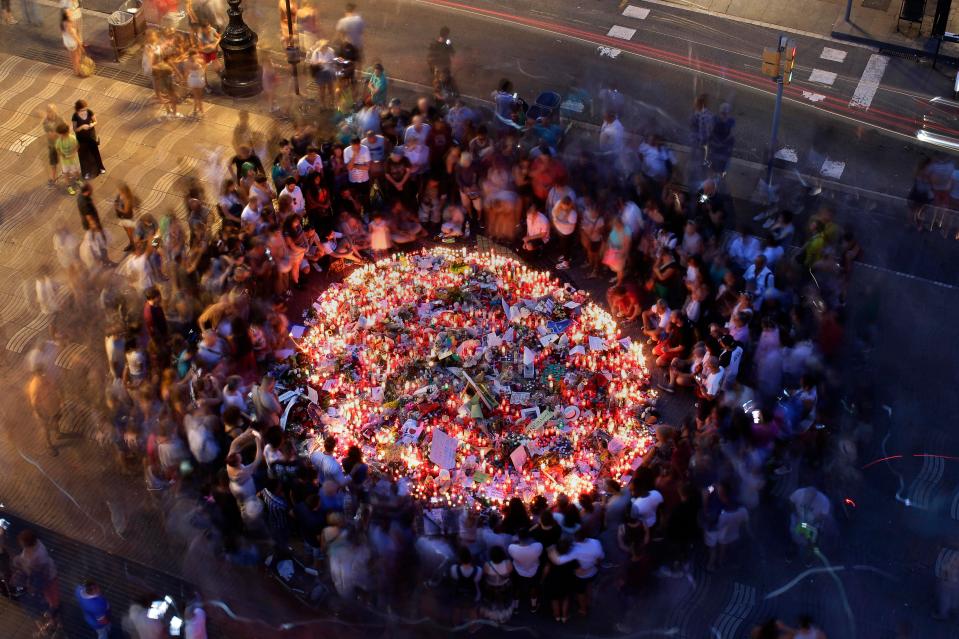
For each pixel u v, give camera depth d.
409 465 19.58
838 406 20.45
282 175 23.56
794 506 18.53
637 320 22.66
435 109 25.59
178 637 16.86
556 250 24.48
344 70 27.70
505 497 19.05
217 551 18.52
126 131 27.75
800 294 22.08
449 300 22.94
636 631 17.56
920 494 19.61
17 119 28.06
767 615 17.84
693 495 17.50
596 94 29.67
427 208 24.77
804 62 31.00
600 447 19.89
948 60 30.91
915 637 17.61
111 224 24.95
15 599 17.81
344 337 22.06
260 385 20.16
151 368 20.11
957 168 27.16
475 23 32.47
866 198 26.42
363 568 17.30
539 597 17.56
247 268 21.36
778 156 27.58
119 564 18.45
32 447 20.27
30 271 23.92
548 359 21.64
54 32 30.88
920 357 22.33
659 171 24.62
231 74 28.69
